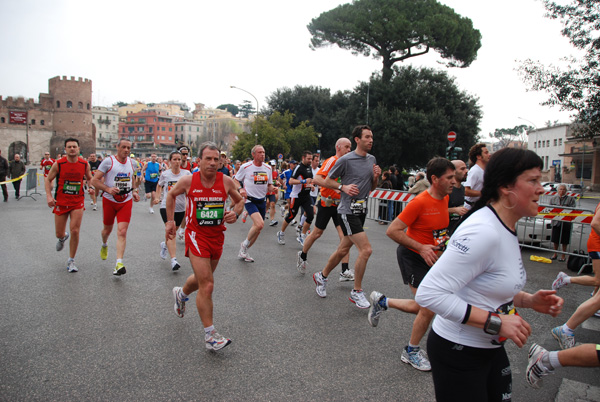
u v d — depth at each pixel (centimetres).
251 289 562
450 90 3519
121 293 526
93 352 363
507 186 181
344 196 499
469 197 611
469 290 188
